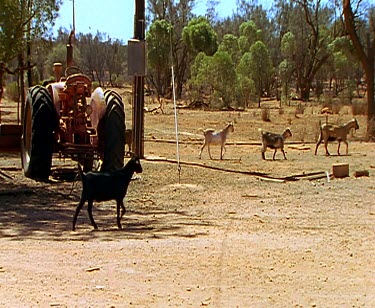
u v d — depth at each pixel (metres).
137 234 10.20
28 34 18.12
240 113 46.56
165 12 73.56
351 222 11.29
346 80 81.81
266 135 21.53
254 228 10.71
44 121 15.12
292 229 10.62
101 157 14.97
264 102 62.69
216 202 13.39
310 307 6.54
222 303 6.63
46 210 12.40
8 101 57.12
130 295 6.88
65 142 15.11
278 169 18.62
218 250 8.95
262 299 6.77
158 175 16.75
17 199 13.46
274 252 8.84
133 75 19.02
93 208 12.70
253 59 61.44
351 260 8.45
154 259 8.41
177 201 13.48
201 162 20.14
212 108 51.28
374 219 11.59
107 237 9.95
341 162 20.70
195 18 69.38
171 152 23.45
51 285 7.24
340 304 6.64
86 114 14.95
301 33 74.94
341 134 23.45
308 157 22.44
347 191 14.77
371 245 9.37
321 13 81.00
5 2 16.12
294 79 84.62
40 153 15.27
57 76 17.03
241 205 13.04
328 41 71.62
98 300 6.70
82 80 15.04
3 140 17.67
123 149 14.66
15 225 11.00
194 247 9.13
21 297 6.79
